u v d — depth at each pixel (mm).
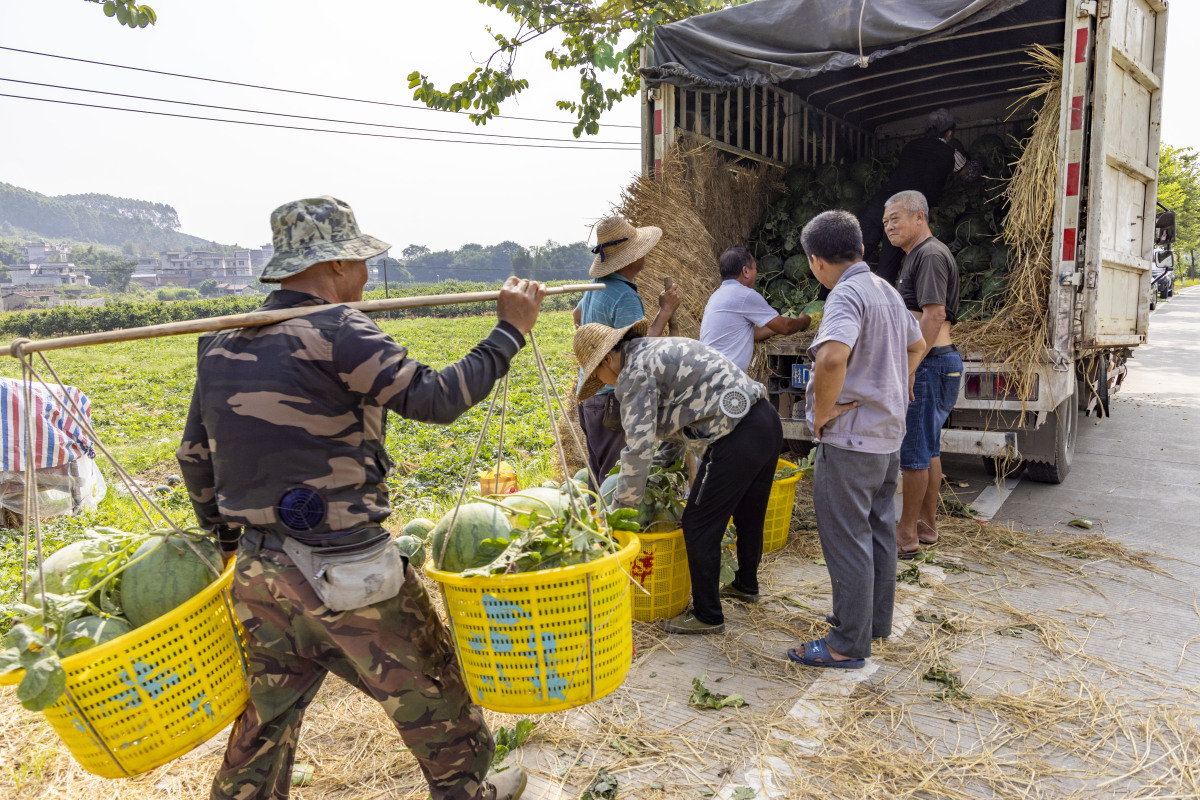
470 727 2361
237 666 2256
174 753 2125
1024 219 5504
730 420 3668
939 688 3502
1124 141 6184
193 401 2219
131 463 9648
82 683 1968
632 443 3680
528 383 15148
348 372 1971
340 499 2027
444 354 27828
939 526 5684
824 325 3371
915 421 4859
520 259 119562
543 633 2312
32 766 3080
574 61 10445
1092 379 7621
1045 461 6367
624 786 2902
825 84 8188
